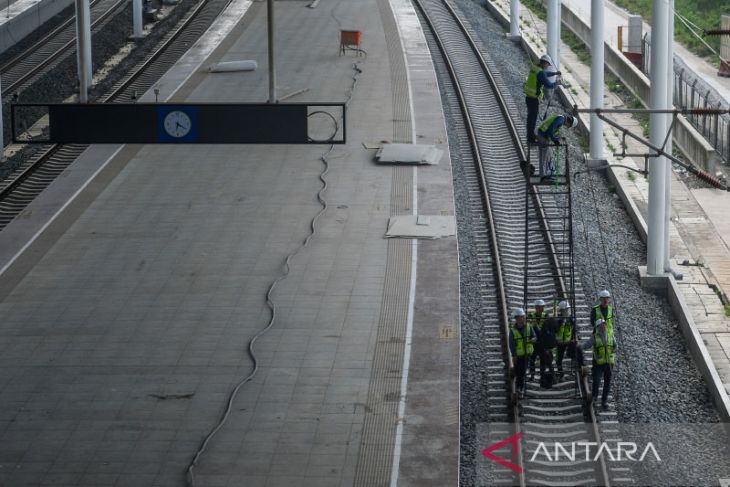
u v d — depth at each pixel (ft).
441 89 270.46
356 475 115.75
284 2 363.35
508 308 161.48
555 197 204.33
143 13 336.08
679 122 242.37
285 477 115.65
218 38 317.42
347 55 294.87
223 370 139.23
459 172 215.92
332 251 175.22
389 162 213.66
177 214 192.85
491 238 184.85
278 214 191.21
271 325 150.51
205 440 122.83
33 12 323.78
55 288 164.76
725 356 155.63
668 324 165.17
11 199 205.36
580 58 322.34
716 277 183.83
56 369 140.46
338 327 150.10
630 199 206.80
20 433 125.39
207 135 156.87
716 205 217.15
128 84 274.57
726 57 307.58
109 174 214.90
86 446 122.52
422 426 125.29
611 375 142.00
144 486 114.42
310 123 236.84
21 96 264.93
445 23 331.16
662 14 172.35
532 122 153.38
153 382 136.67
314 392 133.18
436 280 164.25
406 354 142.10
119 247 179.52
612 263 183.32
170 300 159.63
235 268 169.89
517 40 334.03
